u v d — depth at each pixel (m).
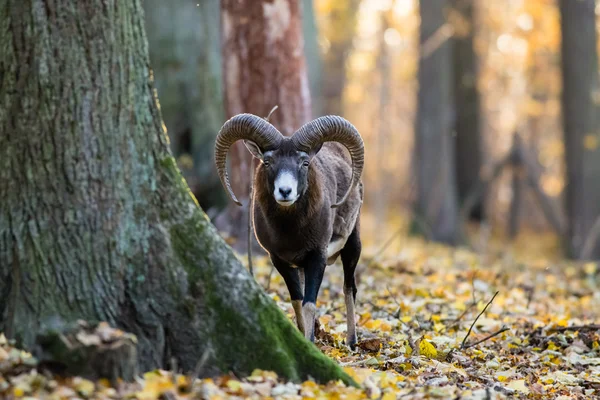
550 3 57.44
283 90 19.94
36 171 9.26
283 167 11.55
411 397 9.12
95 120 9.31
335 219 13.16
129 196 9.45
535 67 65.00
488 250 40.22
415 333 13.75
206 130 26.97
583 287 22.53
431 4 43.28
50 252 9.18
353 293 13.38
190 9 27.05
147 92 9.77
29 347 8.95
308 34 37.78
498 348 13.24
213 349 9.27
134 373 8.49
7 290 9.23
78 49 9.25
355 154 11.93
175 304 9.34
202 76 27.16
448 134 43.78
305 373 9.33
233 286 9.48
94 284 9.20
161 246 9.45
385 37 59.22
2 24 9.29
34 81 9.22
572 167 39.34
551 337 13.89
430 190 43.38
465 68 50.28
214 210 24.81
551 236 57.72
